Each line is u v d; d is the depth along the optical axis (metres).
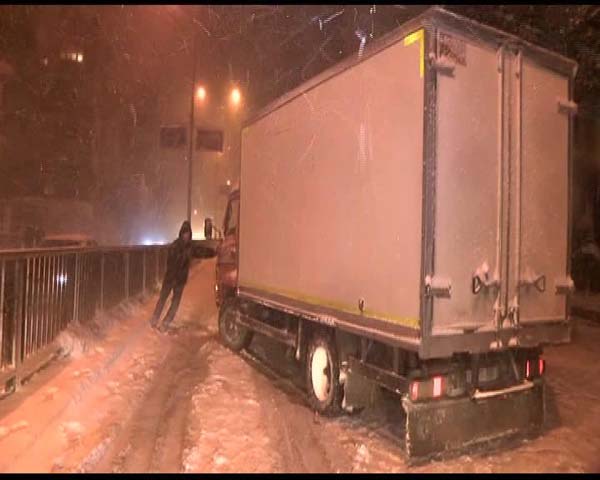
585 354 9.61
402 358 4.95
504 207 4.87
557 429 5.78
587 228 19.22
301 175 6.46
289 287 6.72
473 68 4.73
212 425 5.50
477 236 4.70
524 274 5.01
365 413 6.04
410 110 4.64
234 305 8.98
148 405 6.02
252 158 8.03
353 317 5.34
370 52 5.16
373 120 5.11
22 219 29.75
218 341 9.62
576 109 5.38
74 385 6.30
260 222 7.66
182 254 10.27
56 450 4.71
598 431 5.73
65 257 7.70
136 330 9.84
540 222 5.14
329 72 5.86
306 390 6.83
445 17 4.56
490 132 4.81
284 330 7.21
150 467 4.50
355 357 5.53
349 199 5.45
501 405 5.19
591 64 13.73
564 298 5.30
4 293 5.71
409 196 4.62
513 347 4.91
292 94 6.73
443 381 4.89
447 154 4.55
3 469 4.31
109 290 10.20
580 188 19.39
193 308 12.70
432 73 4.47
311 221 6.20
